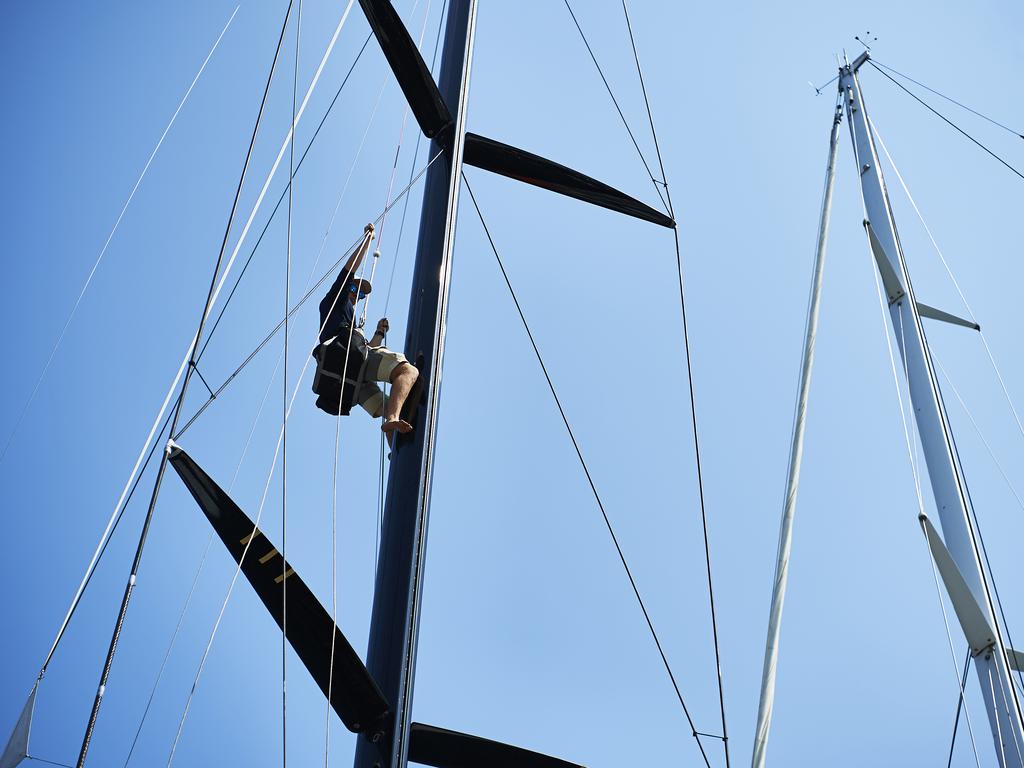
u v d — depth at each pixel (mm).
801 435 10258
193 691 6754
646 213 9570
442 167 8188
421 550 6156
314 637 5969
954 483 10812
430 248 7578
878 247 12938
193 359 6090
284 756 5770
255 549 6117
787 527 9586
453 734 6719
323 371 7086
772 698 8547
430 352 7012
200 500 6133
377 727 5707
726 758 7410
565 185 9250
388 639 5879
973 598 9625
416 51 8320
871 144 14242
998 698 9141
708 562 8266
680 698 7742
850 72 15602
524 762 6746
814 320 11227
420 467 6473
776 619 9016
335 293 7367
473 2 9172
